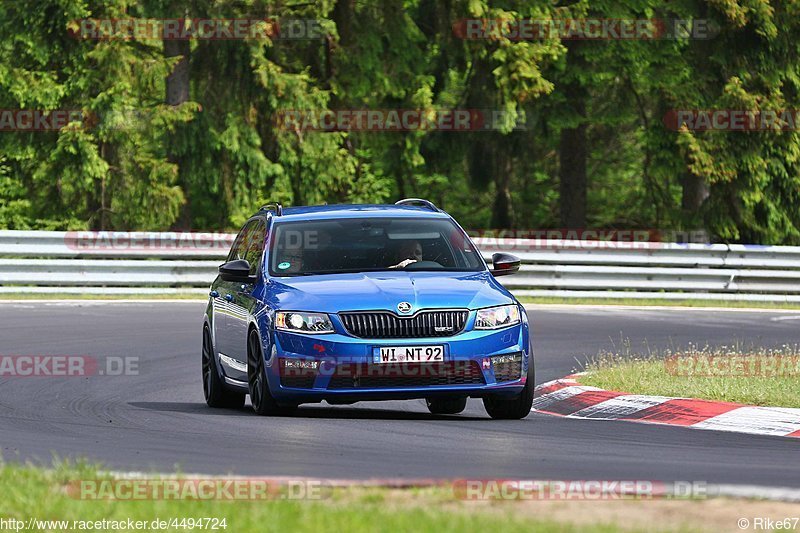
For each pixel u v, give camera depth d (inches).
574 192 5575.8
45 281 3469.5
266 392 1601.9
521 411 1632.6
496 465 1210.0
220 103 4527.6
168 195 4510.3
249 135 4532.5
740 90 4753.9
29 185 4719.5
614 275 3801.7
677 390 1792.6
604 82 5216.5
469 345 1558.8
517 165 5880.9
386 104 4933.6
